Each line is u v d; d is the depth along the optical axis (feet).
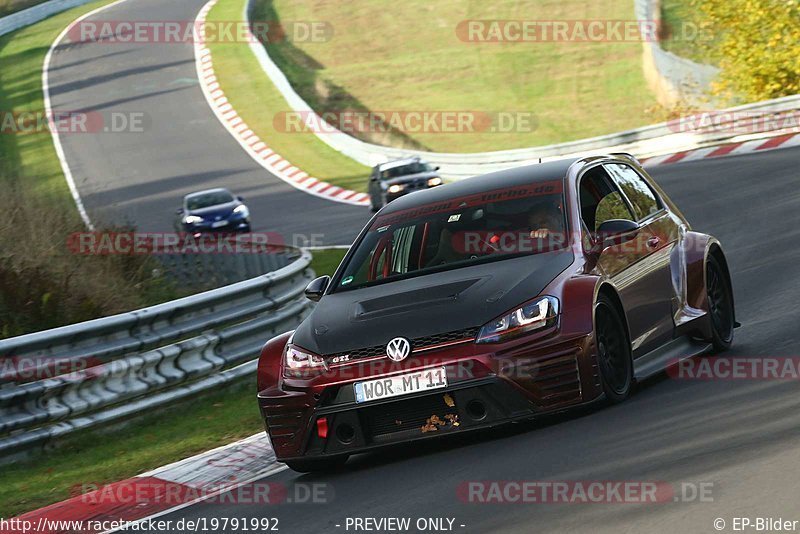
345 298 79.97
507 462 64.64
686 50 469.16
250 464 83.51
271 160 503.20
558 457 63.10
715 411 67.41
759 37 356.59
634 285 79.97
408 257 81.76
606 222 79.15
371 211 346.74
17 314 141.49
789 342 88.38
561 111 500.33
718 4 359.66
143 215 425.69
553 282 73.26
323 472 76.64
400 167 336.49
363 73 625.00
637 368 79.10
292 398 73.61
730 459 55.88
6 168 194.90
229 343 124.57
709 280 90.43
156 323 116.98
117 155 548.72
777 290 115.65
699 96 413.80
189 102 626.64
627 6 636.48
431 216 84.38
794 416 62.34
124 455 96.89
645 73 506.07
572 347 70.74
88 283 152.97
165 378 114.52
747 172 235.40
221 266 208.54
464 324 70.85
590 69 550.36
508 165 368.07
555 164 86.89
